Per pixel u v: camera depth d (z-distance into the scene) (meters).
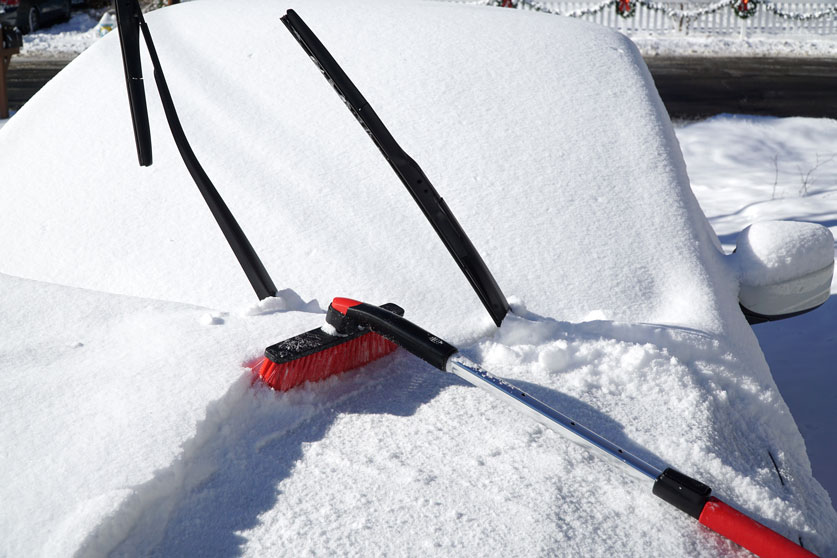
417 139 2.12
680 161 2.24
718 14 18.47
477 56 2.38
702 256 1.93
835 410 3.20
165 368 1.47
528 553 1.10
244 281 1.86
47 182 2.15
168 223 1.99
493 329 1.70
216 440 1.34
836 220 5.71
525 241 1.90
